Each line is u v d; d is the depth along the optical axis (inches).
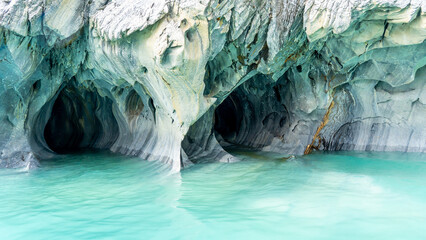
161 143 373.1
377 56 345.4
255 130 508.7
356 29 304.7
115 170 337.1
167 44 263.1
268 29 305.7
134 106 428.1
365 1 267.1
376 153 415.2
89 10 308.0
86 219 207.8
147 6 270.5
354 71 377.1
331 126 435.5
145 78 319.0
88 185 283.3
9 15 274.8
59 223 201.8
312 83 397.7
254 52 322.3
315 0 281.3
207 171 327.9
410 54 336.2
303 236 182.7
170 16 267.1
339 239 179.3
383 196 245.1
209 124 398.3
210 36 285.3
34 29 288.2
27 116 358.3
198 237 182.2
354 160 374.3
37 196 252.8
